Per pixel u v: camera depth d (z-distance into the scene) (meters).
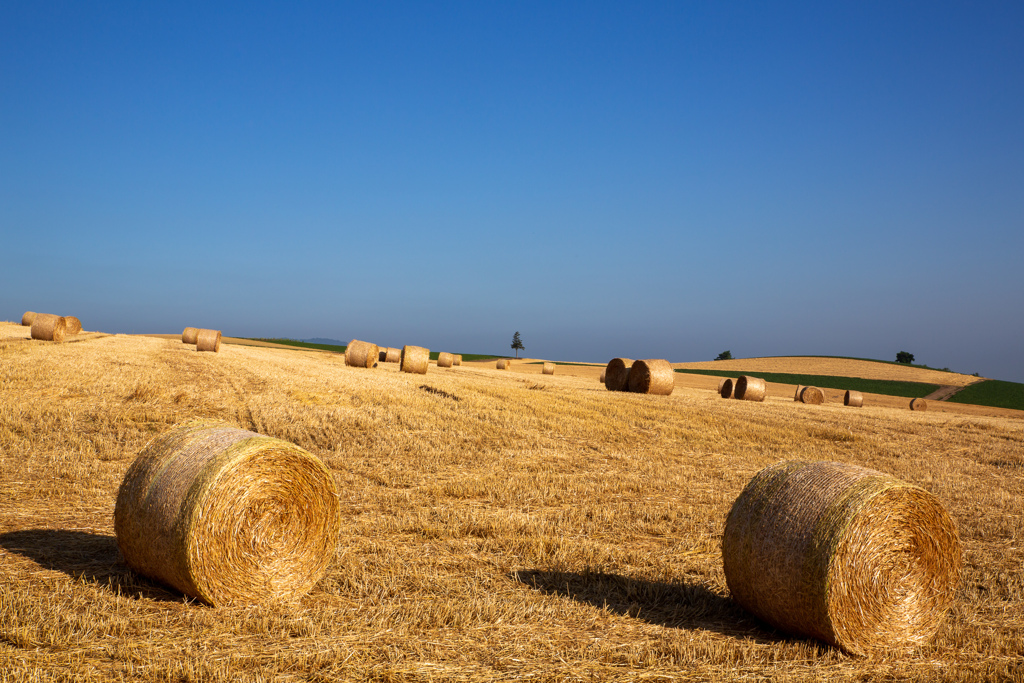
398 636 5.43
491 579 7.01
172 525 6.13
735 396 34.91
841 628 5.57
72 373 21.03
